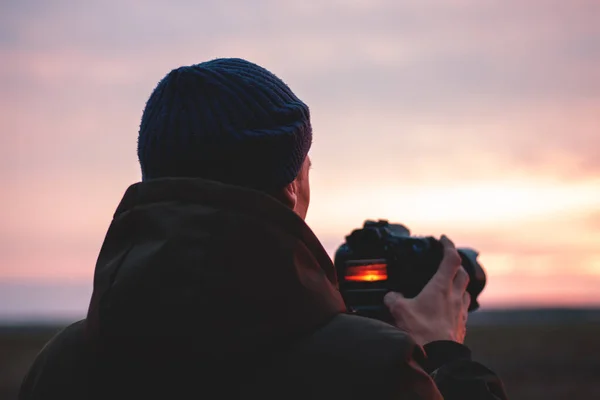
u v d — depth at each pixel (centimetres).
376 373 141
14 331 11300
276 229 147
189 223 147
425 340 196
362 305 216
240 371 145
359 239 227
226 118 157
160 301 143
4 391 2488
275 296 144
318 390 142
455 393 176
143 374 146
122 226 155
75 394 161
